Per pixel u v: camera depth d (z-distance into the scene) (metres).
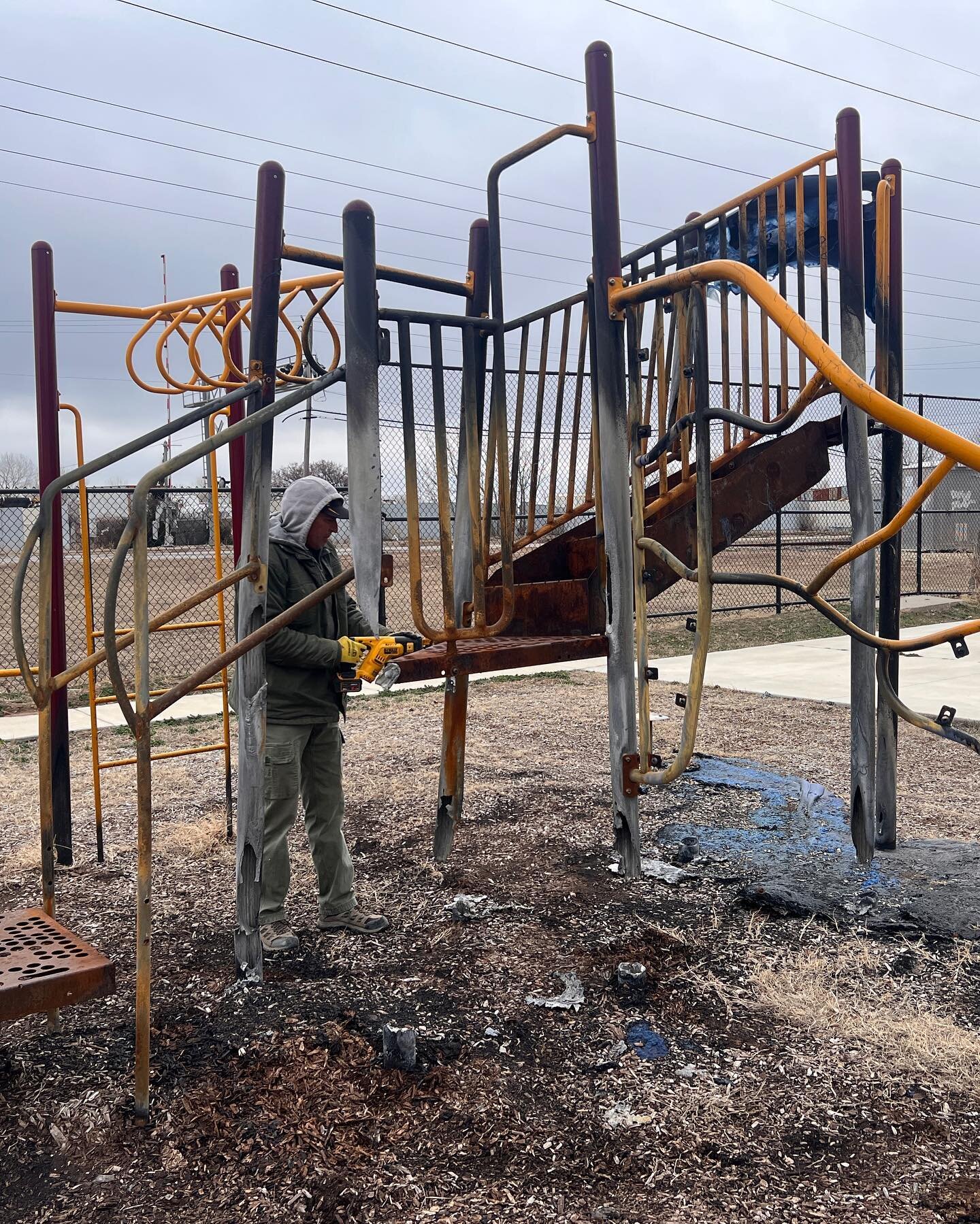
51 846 2.92
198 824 5.00
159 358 4.74
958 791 5.44
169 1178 2.25
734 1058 2.72
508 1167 2.26
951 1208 2.09
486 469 4.01
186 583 15.53
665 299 3.54
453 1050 2.75
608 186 2.97
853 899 3.75
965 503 18.98
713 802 5.20
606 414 3.04
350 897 3.66
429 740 7.00
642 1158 2.28
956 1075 2.61
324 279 4.57
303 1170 2.25
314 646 3.37
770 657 11.17
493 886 4.08
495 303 3.19
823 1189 2.16
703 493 2.79
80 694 8.96
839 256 3.51
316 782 3.60
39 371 4.47
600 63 2.93
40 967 2.44
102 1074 2.65
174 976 3.28
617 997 3.07
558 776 5.93
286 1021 2.92
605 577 3.28
